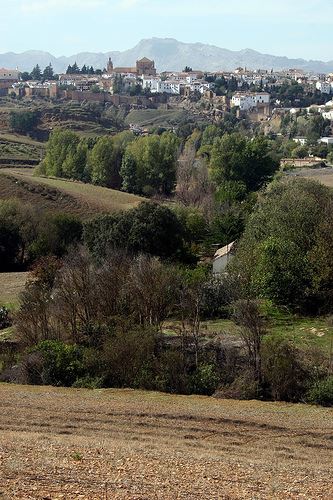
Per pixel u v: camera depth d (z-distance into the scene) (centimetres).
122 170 10300
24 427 2347
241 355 3047
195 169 9906
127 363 3066
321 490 1633
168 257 5256
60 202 8631
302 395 2820
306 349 3141
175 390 2953
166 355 3058
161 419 2475
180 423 2434
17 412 2536
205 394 2927
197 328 3247
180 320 3747
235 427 2405
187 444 2188
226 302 4050
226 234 6212
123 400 2745
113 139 11912
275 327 3728
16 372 3197
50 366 3117
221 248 5838
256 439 2281
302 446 2220
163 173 10200
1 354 3438
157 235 5244
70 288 3644
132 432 2319
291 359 2906
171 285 3728
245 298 3931
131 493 1447
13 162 13225
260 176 9931
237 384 2888
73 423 2408
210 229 6481
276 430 2378
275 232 4491
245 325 3111
